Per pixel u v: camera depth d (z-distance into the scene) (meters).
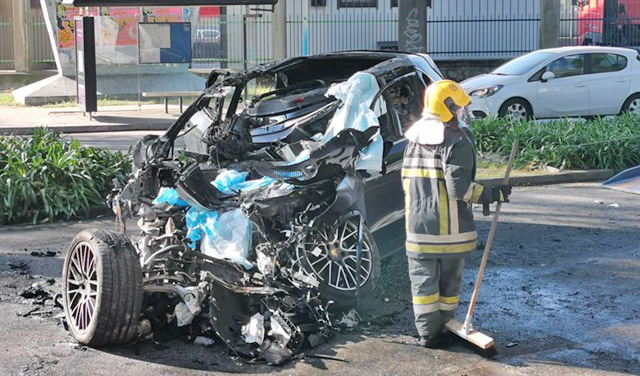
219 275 6.28
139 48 21.66
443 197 6.10
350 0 27.36
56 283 7.75
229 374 5.77
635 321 6.93
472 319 6.94
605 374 5.85
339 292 6.86
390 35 27.36
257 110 8.33
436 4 26.95
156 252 6.42
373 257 7.09
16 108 22.53
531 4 26.84
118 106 23.00
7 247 9.08
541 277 8.13
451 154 6.02
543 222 10.34
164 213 6.71
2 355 6.02
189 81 25.16
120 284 5.99
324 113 7.46
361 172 7.41
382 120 8.00
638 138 13.67
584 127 14.35
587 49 18.05
